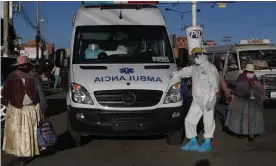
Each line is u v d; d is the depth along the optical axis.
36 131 6.74
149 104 7.55
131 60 8.41
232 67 14.85
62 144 8.55
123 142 8.73
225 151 7.93
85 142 8.73
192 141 8.02
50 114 13.20
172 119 7.67
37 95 6.83
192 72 7.88
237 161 7.15
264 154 7.68
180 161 7.16
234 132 9.02
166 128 7.68
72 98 7.65
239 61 14.55
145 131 7.56
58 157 7.46
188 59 9.49
